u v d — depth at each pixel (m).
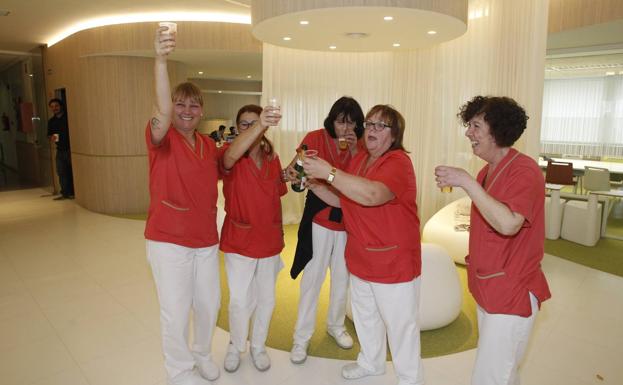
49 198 8.38
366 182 1.94
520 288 1.74
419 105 6.08
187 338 2.39
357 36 4.12
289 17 3.45
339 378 2.63
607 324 3.39
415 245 2.21
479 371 1.84
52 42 7.87
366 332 2.51
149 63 6.91
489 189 1.77
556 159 10.69
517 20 4.80
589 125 13.32
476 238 1.84
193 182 2.21
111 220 6.66
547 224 5.98
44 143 8.88
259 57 6.89
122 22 6.37
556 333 3.23
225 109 12.17
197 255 2.35
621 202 8.65
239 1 5.27
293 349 2.83
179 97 2.20
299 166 2.38
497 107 1.71
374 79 6.38
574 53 6.12
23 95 9.84
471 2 5.36
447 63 5.71
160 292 2.28
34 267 4.60
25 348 3.00
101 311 3.57
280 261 2.69
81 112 7.09
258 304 2.65
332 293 2.93
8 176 11.06
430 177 6.07
